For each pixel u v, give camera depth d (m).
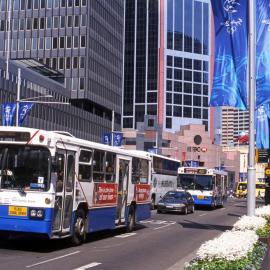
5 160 15.80
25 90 93.56
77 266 13.61
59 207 16.17
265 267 11.47
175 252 17.44
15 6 122.75
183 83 176.00
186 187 48.31
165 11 174.62
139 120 173.00
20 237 19.36
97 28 125.94
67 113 111.94
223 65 19.17
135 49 175.38
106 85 132.50
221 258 9.41
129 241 20.22
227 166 179.12
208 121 180.38
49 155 15.62
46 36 120.94
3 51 122.38
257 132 21.61
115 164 21.42
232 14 19.09
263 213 20.00
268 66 19.20
